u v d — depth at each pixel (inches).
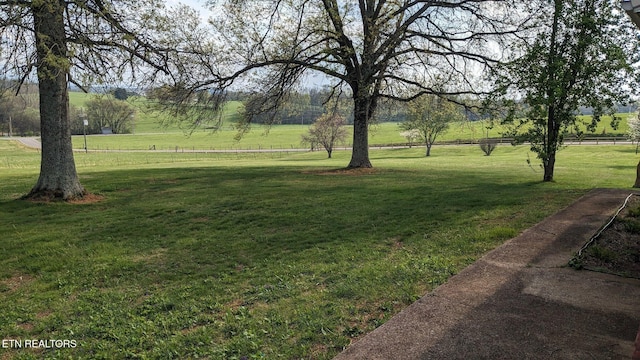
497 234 247.9
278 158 1860.2
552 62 473.7
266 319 151.6
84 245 275.4
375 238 263.1
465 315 137.0
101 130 3408.0
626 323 128.5
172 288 199.0
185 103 618.5
